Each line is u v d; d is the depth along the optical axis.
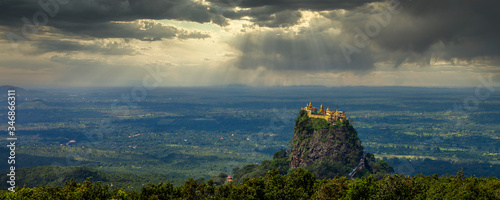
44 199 133.75
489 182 130.88
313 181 159.62
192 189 147.12
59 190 139.50
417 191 134.50
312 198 141.50
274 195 145.38
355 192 135.50
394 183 137.50
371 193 136.00
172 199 138.62
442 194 128.75
